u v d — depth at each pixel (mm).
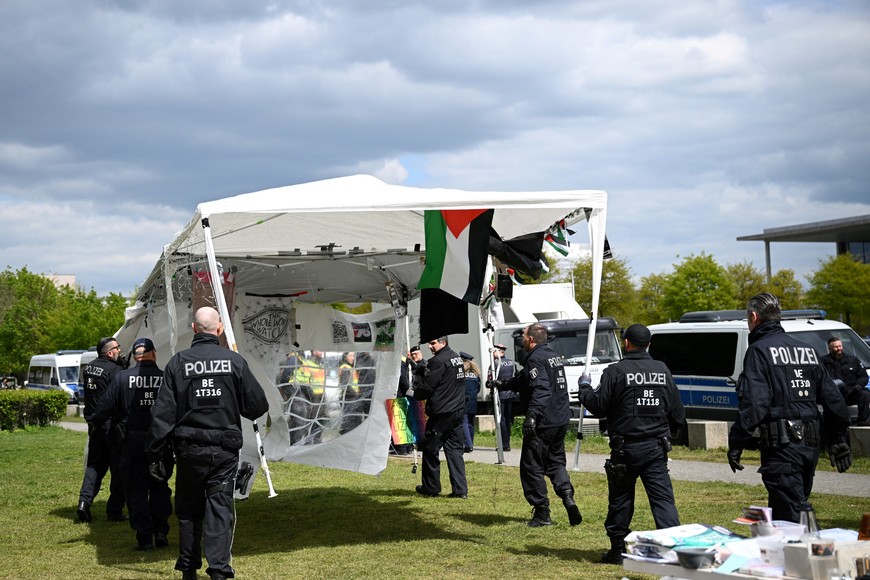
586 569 7152
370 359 10539
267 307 10594
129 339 11297
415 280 11492
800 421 6102
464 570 7320
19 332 63625
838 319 44562
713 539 4922
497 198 8484
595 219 8922
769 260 57594
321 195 8555
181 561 6844
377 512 10383
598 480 12250
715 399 17312
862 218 52500
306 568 7621
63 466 16375
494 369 12414
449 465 11398
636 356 7008
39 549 8781
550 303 24906
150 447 6707
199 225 8945
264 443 10188
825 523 8641
